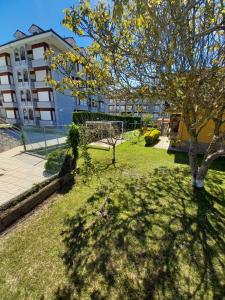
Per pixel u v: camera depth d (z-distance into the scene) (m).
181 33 2.25
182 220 3.95
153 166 7.50
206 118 3.88
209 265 2.87
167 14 2.20
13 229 3.76
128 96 3.70
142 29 2.93
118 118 18.11
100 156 9.05
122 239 3.42
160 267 2.84
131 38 3.14
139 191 5.27
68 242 3.38
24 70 21.98
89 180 6.10
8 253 3.14
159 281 2.62
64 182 5.82
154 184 5.72
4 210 4.19
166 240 3.39
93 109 24.80
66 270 2.82
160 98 3.63
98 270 2.80
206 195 4.99
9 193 5.16
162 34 2.49
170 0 2.04
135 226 3.77
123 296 2.43
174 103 3.74
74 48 3.71
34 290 2.53
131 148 10.77
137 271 2.78
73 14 2.77
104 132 11.81
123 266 2.86
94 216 4.14
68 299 2.40
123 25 2.89
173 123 13.06
